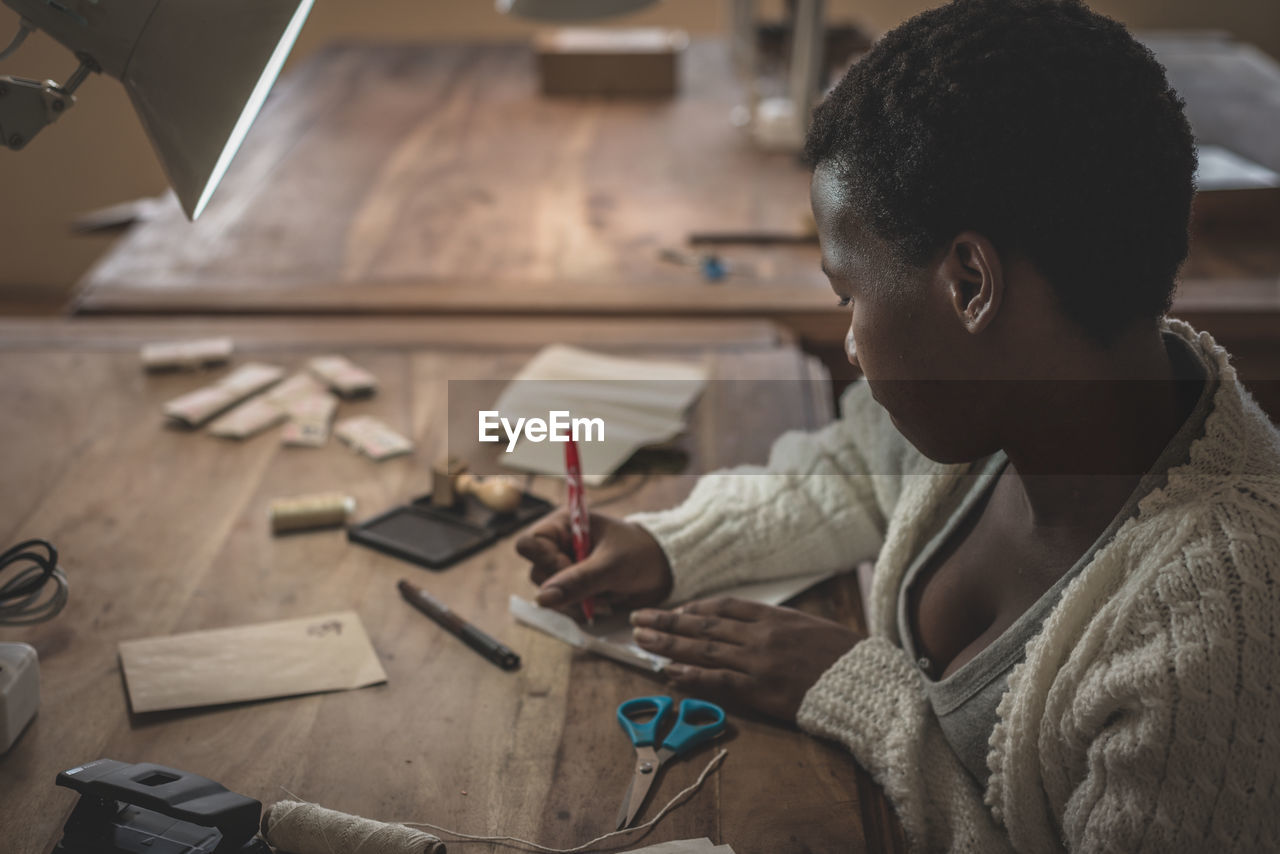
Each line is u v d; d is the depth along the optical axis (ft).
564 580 4.10
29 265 16.71
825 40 10.73
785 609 3.99
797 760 3.53
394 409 5.83
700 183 9.18
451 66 12.76
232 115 3.03
